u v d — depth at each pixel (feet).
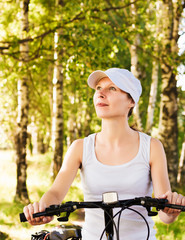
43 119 71.26
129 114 7.27
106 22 31.96
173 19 37.70
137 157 6.70
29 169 57.11
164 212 5.89
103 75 6.89
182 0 36.19
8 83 51.37
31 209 5.91
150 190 6.93
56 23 29.96
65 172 6.99
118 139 6.82
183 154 43.34
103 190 6.67
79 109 71.20
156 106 67.31
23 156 33.22
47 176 48.21
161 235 19.81
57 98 40.70
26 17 32.53
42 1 41.11
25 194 32.96
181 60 35.58
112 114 6.74
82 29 29.68
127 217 6.53
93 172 6.75
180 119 71.46
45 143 85.87
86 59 28.68
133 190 6.61
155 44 38.32
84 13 29.76
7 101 50.08
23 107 33.45
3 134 46.80
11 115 55.16
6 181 45.06
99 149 6.91
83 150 6.95
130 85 6.79
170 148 35.96
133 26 37.24
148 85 63.41
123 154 6.78
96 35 30.60
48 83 62.95
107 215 5.93
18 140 33.58
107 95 6.81
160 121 37.22
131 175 6.61
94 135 7.13
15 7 41.16
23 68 31.17
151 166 6.77
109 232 5.98
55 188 6.92
